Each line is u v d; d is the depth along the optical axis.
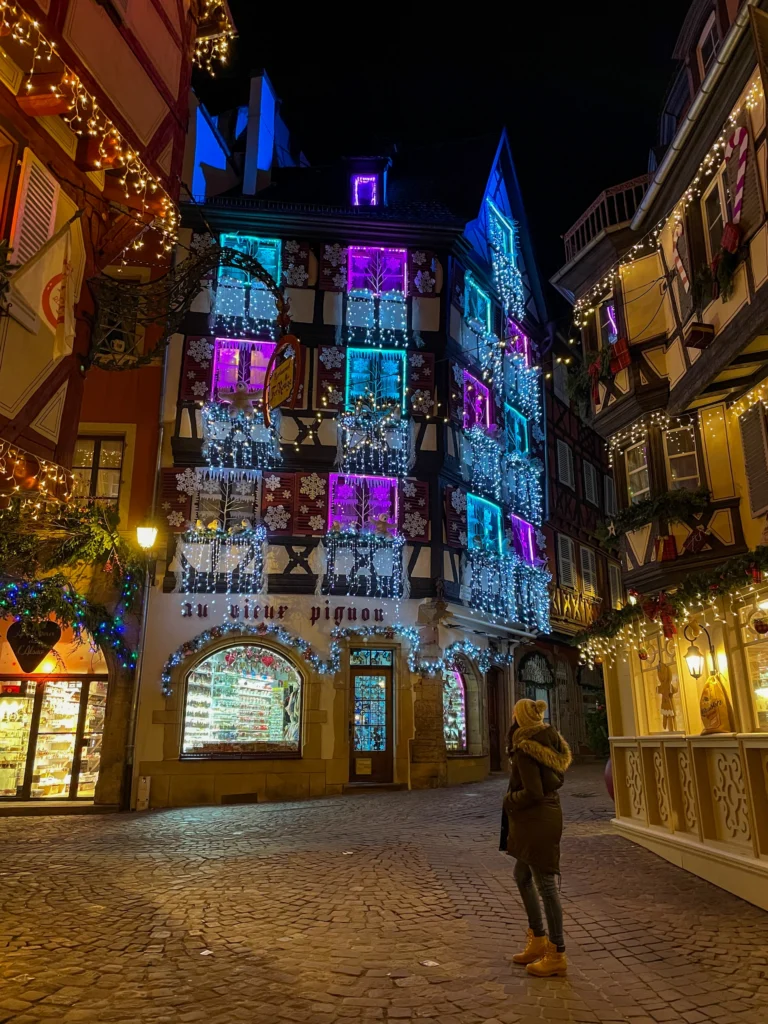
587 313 13.61
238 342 15.76
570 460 24.02
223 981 4.12
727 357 8.74
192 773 13.53
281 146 20.62
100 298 8.03
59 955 4.51
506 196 21.02
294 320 16.14
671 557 11.04
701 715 6.98
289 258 16.38
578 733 22.08
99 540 11.64
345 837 8.95
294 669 14.76
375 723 15.07
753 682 6.50
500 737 18.38
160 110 8.30
